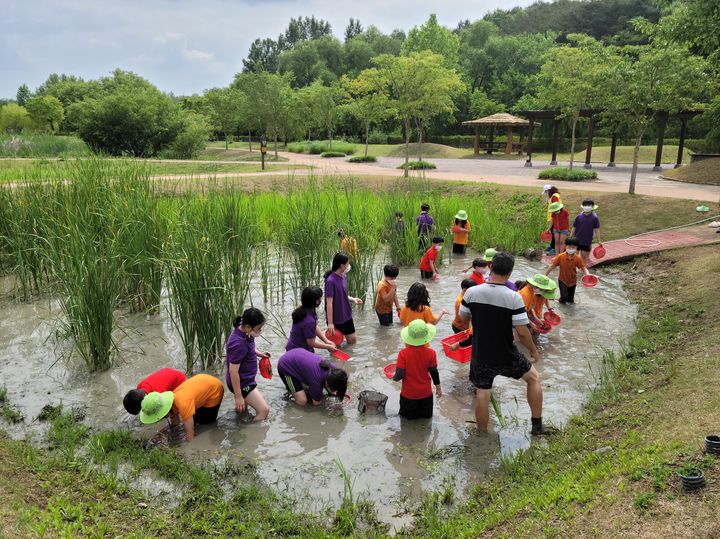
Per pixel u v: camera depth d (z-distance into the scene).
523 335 5.36
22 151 37.44
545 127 61.09
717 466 3.83
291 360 6.29
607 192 17.91
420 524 4.30
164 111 48.16
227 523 4.29
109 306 7.14
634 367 6.70
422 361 5.75
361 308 9.77
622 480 3.99
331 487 4.79
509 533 3.84
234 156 51.78
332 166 35.97
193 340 7.12
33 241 9.81
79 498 4.49
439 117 69.75
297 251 10.77
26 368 7.21
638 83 16.08
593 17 83.69
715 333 7.04
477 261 8.30
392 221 13.09
